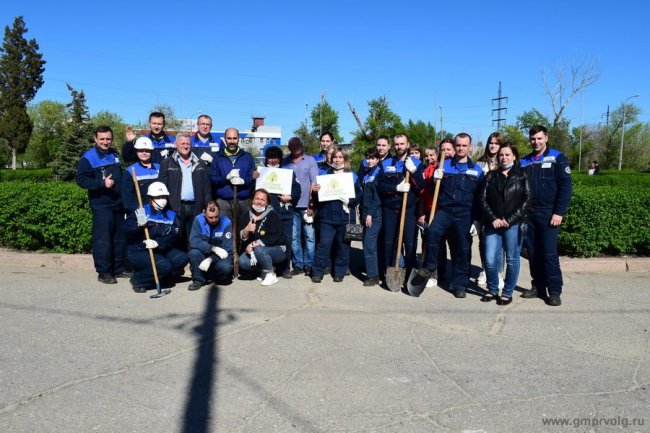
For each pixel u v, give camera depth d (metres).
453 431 3.29
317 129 36.88
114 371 4.12
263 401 3.66
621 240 7.76
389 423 3.38
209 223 6.58
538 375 4.10
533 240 6.11
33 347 4.59
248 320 5.34
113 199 6.79
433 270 6.42
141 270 6.27
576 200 7.77
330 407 3.58
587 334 5.00
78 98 25.06
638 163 59.22
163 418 3.43
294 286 6.71
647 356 4.48
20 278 7.00
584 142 54.12
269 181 6.95
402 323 5.29
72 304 5.84
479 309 5.77
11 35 46.12
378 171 6.80
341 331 5.04
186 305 5.82
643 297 6.24
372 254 6.77
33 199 7.77
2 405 3.59
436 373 4.12
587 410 3.56
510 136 36.16
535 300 6.14
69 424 3.35
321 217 6.90
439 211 6.34
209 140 7.64
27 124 46.38
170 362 4.30
